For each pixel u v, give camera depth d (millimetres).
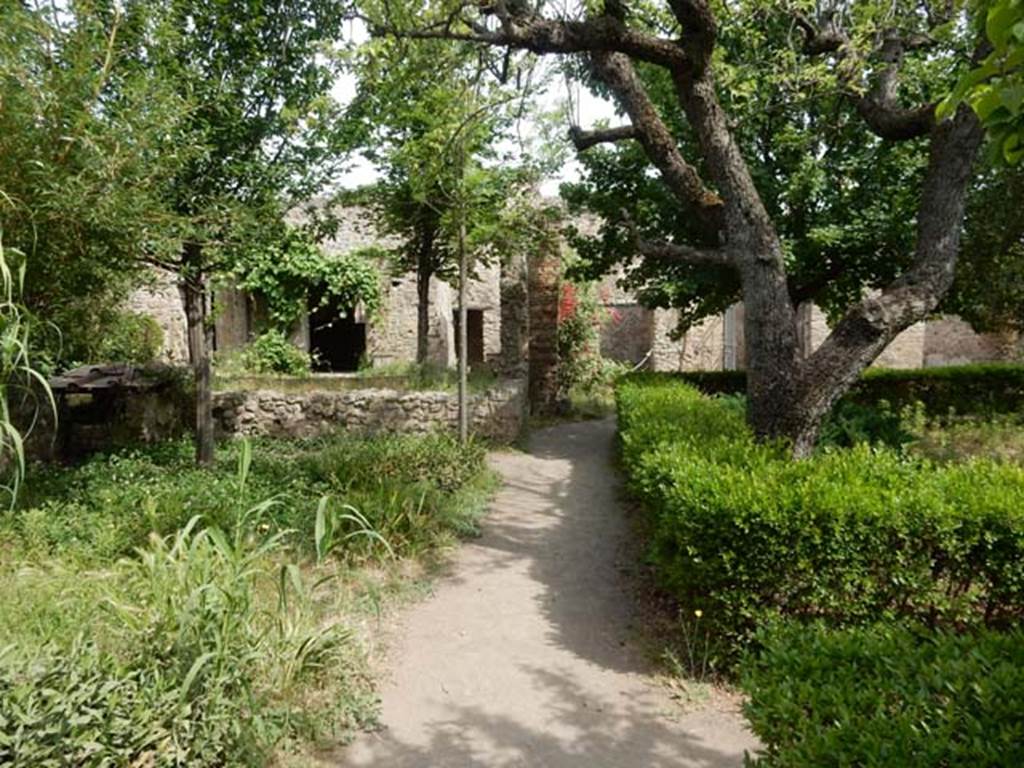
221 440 8367
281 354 12914
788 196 8328
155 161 4676
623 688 3205
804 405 4566
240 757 2393
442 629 3820
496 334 15672
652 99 8711
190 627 2543
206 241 5578
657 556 3723
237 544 2959
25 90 4020
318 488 5633
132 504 4910
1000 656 1922
